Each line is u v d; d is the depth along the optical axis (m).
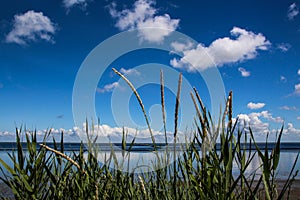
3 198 2.41
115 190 2.13
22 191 2.03
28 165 2.11
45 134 2.18
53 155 2.21
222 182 1.67
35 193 2.00
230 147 1.63
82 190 2.18
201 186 1.80
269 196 1.62
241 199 1.80
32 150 2.17
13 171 2.00
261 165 1.73
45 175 2.30
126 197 2.09
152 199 2.18
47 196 2.20
